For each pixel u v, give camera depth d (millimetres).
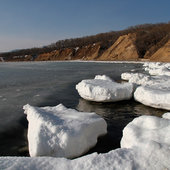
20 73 25078
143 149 3064
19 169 2789
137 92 8625
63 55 85438
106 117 7297
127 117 7223
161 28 56500
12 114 7797
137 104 8594
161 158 2816
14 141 5469
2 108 8664
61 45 103188
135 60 49219
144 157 2902
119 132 5848
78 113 5789
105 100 8672
